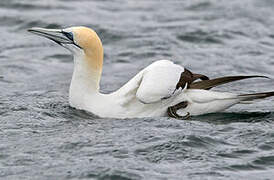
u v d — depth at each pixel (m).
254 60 25.47
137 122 17.34
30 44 27.27
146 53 26.09
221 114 18.31
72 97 18.55
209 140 15.98
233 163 14.88
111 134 16.41
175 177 14.10
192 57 25.75
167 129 16.73
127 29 28.84
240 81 22.88
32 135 16.48
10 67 24.39
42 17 30.08
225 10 31.94
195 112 18.12
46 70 24.41
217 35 28.11
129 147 15.55
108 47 26.97
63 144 15.77
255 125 17.16
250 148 15.62
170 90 17.56
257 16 31.02
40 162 14.83
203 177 14.14
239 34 28.47
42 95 20.70
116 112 17.97
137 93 17.56
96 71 18.34
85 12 31.53
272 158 15.12
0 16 30.19
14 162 14.87
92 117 18.00
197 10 32.16
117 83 22.88
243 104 19.56
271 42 27.70
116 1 33.97
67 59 25.86
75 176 14.12
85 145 15.70
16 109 18.64
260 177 14.23
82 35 18.34
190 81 18.00
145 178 14.00
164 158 15.02
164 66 17.86
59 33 18.59
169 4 33.28
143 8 32.66
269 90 21.73
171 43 27.25
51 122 17.56
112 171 14.22
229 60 25.42
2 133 16.62
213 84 18.14
